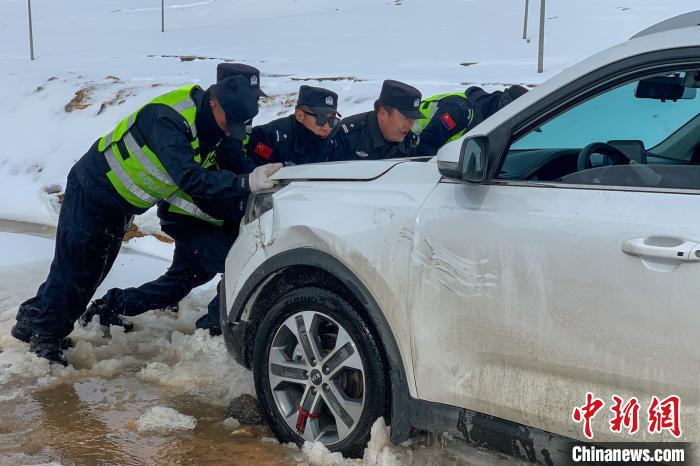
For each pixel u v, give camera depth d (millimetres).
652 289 2096
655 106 2387
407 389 2670
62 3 29312
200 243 4113
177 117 3531
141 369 3934
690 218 2092
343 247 2771
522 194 2432
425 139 4633
